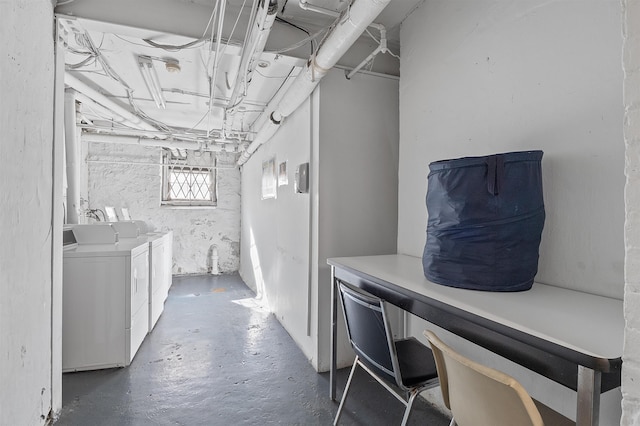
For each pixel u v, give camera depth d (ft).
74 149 10.21
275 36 6.98
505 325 3.04
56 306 5.85
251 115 13.65
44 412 5.25
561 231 4.34
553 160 4.42
